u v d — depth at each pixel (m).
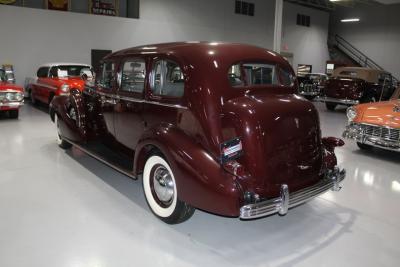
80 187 4.03
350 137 5.82
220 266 2.58
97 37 14.30
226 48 3.07
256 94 3.00
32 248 2.73
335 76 12.42
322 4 23.70
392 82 13.19
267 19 21.11
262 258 2.71
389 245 2.95
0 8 12.09
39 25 12.90
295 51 23.17
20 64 12.70
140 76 3.54
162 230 3.08
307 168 3.02
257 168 2.66
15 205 3.50
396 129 5.22
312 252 2.81
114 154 4.11
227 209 2.59
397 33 21.80
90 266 2.53
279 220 3.37
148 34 15.86
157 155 3.08
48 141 6.23
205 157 2.70
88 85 4.62
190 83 2.86
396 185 4.48
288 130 2.83
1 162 4.91
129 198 3.75
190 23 17.39
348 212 3.60
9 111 8.45
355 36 24.05
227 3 18.88
